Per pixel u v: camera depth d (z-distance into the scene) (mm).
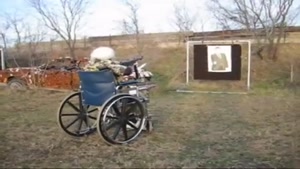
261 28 13578
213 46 10898
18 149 4641
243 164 3939
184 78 12227
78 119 5293
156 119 6461
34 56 14414
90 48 15609
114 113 4797
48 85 10375
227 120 6359
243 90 10406
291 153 4340
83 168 3896
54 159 4215
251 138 5086
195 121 6293
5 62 14320
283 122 6145
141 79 5469
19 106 8133
